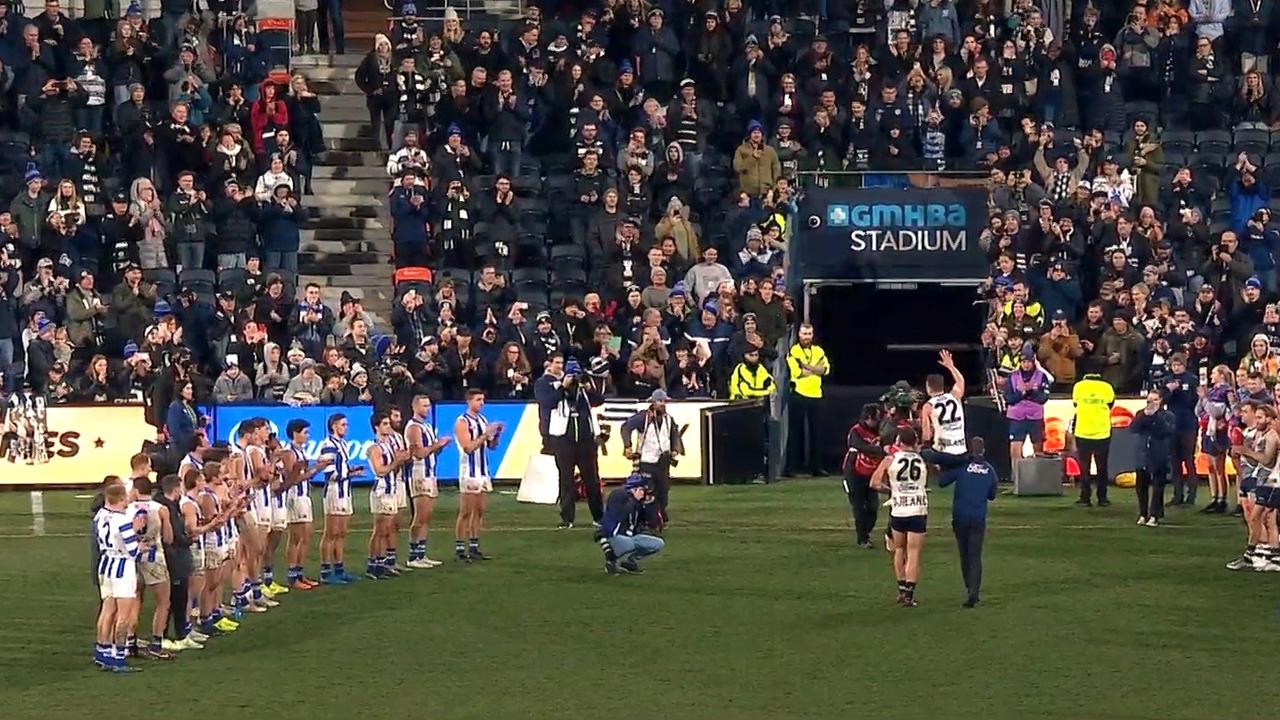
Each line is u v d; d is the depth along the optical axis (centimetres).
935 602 4984
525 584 5262
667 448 5875
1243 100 8525
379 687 4100
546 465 6725
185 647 4509
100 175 7912
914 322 8112
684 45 8488
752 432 7231
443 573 5444
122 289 7375
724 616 4816
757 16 8544
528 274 7806
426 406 5584
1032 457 6875
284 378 7150
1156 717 3828
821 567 5472
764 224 7638
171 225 7750
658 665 4291
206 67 8256
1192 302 7638
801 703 3944
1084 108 8406
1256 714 3853
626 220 7700
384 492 5353
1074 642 4522
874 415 5766
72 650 4500
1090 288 7681
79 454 7075
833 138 8144
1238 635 4603
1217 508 6469
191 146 7938
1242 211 8044
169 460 5803
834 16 8606
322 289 8012
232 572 4838
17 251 7456
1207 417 6494
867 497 5766
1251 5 8738
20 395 7056
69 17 8650
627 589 5172
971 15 8650
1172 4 8769
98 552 4316
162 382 6519
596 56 8288
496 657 4384
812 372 7356
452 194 7756
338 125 8475
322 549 5322
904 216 7769
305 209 7925
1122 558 5606
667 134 8094
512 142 8131
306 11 8856
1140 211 7806
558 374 6184
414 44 8162
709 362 7331
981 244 7644
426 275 7656
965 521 4912
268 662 4362
